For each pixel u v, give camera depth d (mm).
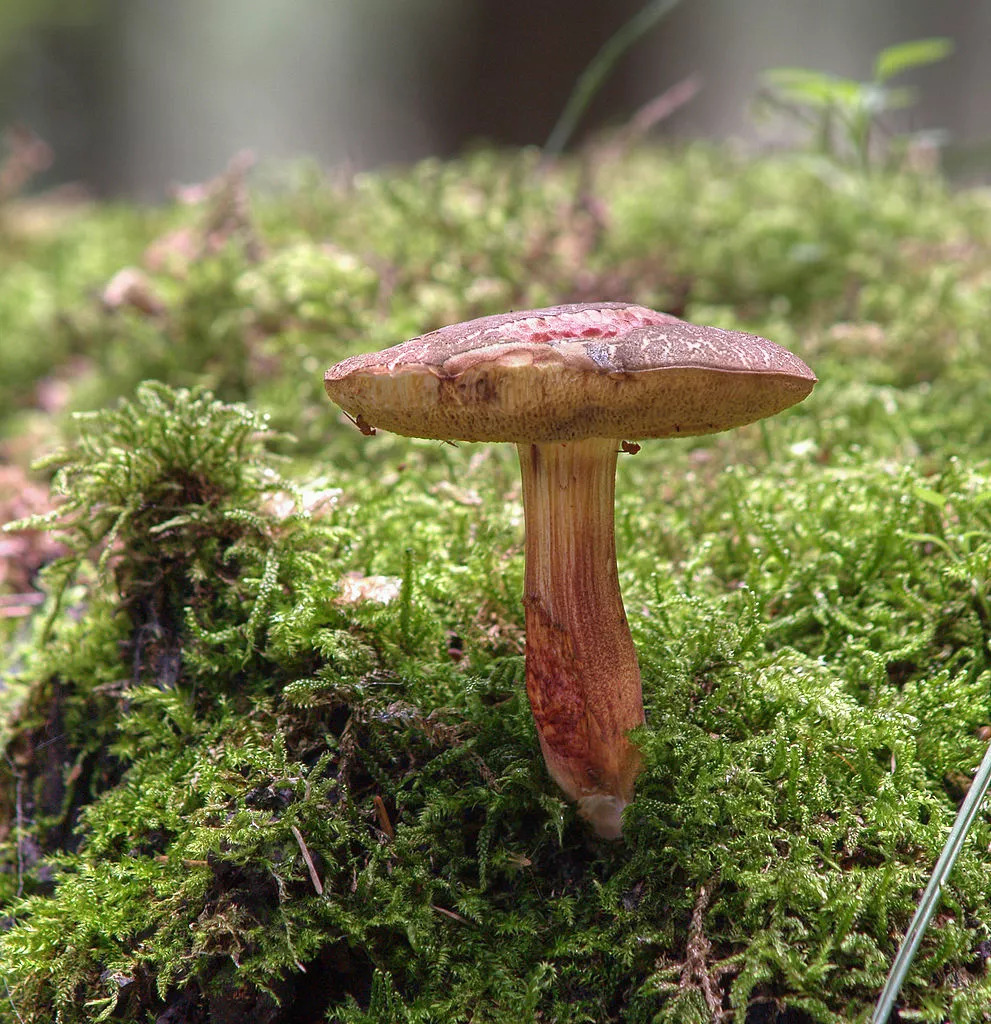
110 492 265
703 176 562
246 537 264
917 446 317
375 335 366
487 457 312
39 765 271
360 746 242
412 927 226
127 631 268
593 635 225
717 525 294
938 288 388
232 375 394
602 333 212
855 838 228
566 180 557
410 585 251
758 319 403
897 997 216
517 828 236
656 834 230
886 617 259
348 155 556
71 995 231
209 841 226
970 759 239
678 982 220
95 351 490
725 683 245
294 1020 228
